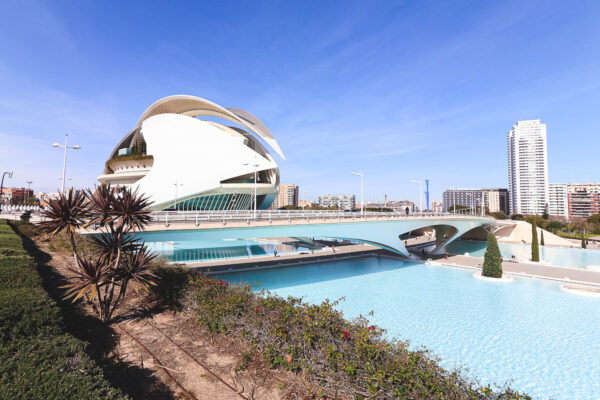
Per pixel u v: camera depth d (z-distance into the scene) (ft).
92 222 31.73
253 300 34.71
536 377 37.22
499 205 451.94
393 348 25.09
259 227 79.25
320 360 23.75
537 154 401.70
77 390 14.25
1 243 47.93
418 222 120.37
